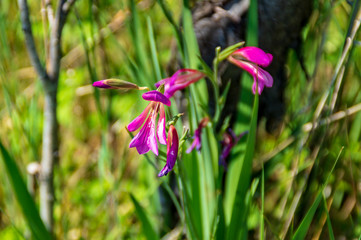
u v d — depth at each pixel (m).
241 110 1.04
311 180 1.07
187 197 0.99
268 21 1.04
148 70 1.07
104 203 1.17
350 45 1.02
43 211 1.11
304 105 1.16
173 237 1.09
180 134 1.04
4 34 1.18
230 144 1.05
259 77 0.94
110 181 1.18
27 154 1.19
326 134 1.07
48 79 1.07
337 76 1.04
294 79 1.15
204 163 1.02
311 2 1.07
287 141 1.11
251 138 0.97
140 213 1.01
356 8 1.03
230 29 1.04
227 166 1.08
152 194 1.14
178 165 0.96
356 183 1.12
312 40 1.14
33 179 1.17
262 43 1.05
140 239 1.14
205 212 1.03
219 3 1.05
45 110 1.08
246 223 1.02
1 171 1.19
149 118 0.91
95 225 1.18
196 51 1.03
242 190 1.00
